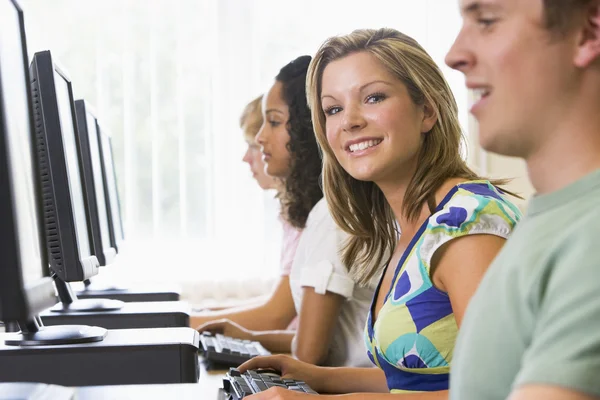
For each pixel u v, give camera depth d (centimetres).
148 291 219
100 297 213
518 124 53
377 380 151
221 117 371
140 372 125
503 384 52
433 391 112
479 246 107
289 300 243
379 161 127
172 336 134
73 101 170
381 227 144
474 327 55
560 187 52
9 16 106
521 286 50
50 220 142
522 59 52
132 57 365
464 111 370
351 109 129
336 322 180
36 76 142
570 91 51
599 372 42
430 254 110
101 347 125
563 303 45
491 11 53
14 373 123
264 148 232
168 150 367
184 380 126
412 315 114
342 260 153
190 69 369
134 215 364
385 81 128
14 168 93
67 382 123
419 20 381
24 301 89
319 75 137
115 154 364
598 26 50
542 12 50
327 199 145
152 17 366
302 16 377
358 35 133
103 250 205
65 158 142
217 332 213
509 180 128
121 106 365
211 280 364
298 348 177
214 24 371
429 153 126
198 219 367
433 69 128
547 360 44
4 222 89
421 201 122
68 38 361
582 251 46
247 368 150
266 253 368
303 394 116
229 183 369
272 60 375
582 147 51
